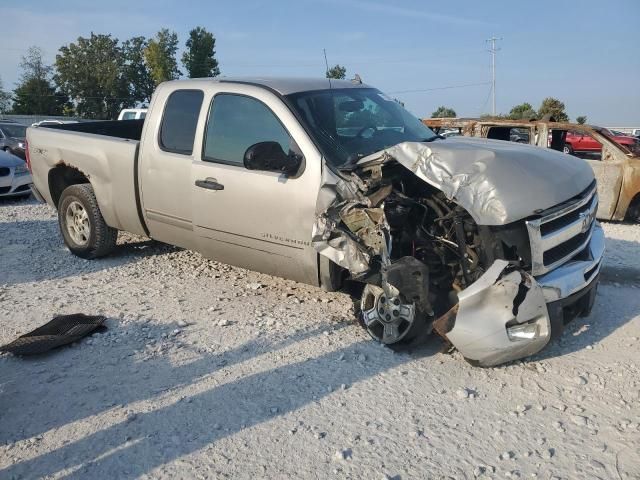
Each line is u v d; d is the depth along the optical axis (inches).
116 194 241.9
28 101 2760.8
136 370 160.6
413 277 154.3
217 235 208.1
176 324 191.3
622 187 382.3
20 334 185.0
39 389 151.3
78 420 137.2
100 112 3161.9
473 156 154.6
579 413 136.9
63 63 3078.2
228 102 206.4
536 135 430.9
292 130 186.9
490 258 150.3
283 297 215.3
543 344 149.5
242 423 134.9
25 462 122.5
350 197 167.6
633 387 148.2
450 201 157.8
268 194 188.1
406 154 161.0
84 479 117.0
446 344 167.0
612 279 241.6
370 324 173.5
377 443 126.6
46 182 278.5
